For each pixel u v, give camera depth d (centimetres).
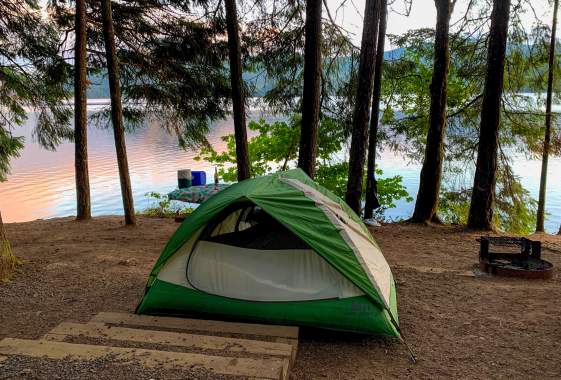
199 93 1252
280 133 1407
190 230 473
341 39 1173
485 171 1025
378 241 929
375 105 1072
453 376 392
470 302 571
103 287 597
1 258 641
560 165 4188
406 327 495
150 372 325
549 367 408
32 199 2572
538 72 1214
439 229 1042
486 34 1206
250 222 527
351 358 422
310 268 469
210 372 326
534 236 1007
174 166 3775
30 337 445
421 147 1507
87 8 1177
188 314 482
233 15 1012
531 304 562
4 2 1113
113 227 1070
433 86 1071
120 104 1034
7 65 1162
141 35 1217
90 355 352
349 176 1072
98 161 4069
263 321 461
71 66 1189
